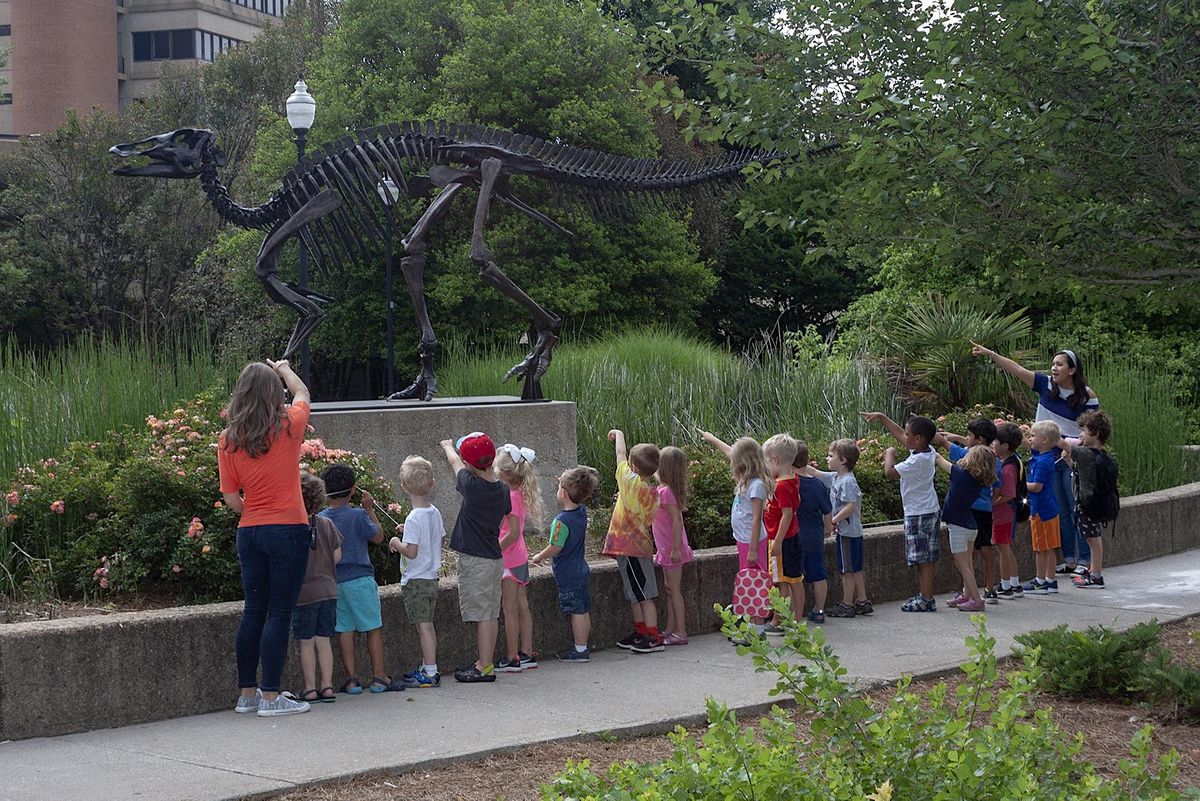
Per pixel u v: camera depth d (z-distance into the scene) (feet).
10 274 112.98
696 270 97.60
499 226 86.74
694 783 12.00
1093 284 27.50
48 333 119.14
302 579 22.13
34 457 31.30
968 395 56.90
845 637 29.48
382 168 40.55
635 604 28.71
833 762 12.48
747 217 28.96
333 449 32.86
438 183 40.37
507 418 39.11
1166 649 24.21
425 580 24.72
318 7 127.13
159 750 19.89
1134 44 24.02
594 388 48.62
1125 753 20.22
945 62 25.17
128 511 27.30
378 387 111.24
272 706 22.16
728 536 37.29
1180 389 66.44
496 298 87.71
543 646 27.78
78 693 21.33
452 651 26.40
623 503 28.68
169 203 119.44
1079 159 25.30
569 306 87.20
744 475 29.50
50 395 33.30
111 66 197.26
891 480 41.60
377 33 94.89
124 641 21.85
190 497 27.25
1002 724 13.16
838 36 26.81
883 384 55.36
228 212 38.65
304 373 45.85
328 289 91.20
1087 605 33.88
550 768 19.08
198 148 37.76
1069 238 26.37
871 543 35.04
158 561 26.96
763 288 120.88
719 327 121.39
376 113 92.07
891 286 76.38
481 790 18.01
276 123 96.48
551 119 87.66
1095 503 36.17
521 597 26.53
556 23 90.84
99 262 121.49
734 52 27.73
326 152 39.24
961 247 26.21
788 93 26.84
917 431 33.04
